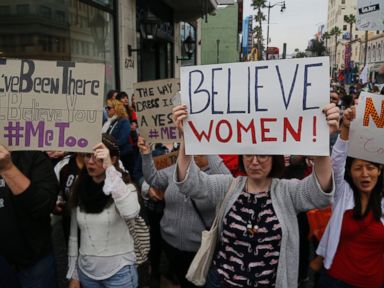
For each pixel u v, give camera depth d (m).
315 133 2.08
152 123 4.17
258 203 2.17
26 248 2.46
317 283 2.83
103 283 2.71
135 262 2.81
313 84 2.06
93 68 2.41
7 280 2.08
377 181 2.53
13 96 2.44
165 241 3.28
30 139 2.45
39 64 2.42
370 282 2.54
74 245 2.83
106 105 8.33
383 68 9.67
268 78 2.12
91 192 2.64
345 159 2.55
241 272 2.14
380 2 6.07
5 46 5.94
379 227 2.47
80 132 2.45
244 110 2.17
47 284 2.58
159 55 15.04
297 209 2.18
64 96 2.44
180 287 3.68
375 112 2.44
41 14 6.63
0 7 5.83
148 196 3.76
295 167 4.05
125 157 6.55
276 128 2.13
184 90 2.25
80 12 7.88
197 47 23.48
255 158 2.16
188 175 2.28
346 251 2.56
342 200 2.56
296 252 2.13
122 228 2.69
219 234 2.30
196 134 2.26
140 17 11.52
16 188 2.26
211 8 17.33
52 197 2.45
